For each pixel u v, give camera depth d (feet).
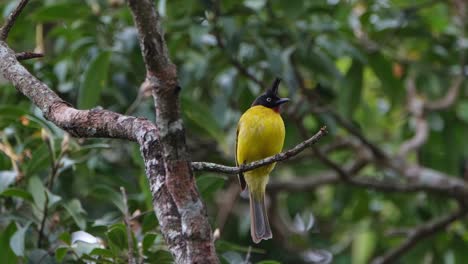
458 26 46.93
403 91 42.19
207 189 26.58
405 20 41.19
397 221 46.88
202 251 16.16
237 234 45.75
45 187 28.53
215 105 38.65
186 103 34.01
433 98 43.86
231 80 38.83
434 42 44.06
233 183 44.50
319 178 45.39
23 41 42.60
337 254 46.80
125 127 18.35
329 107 40.91
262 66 39.81
